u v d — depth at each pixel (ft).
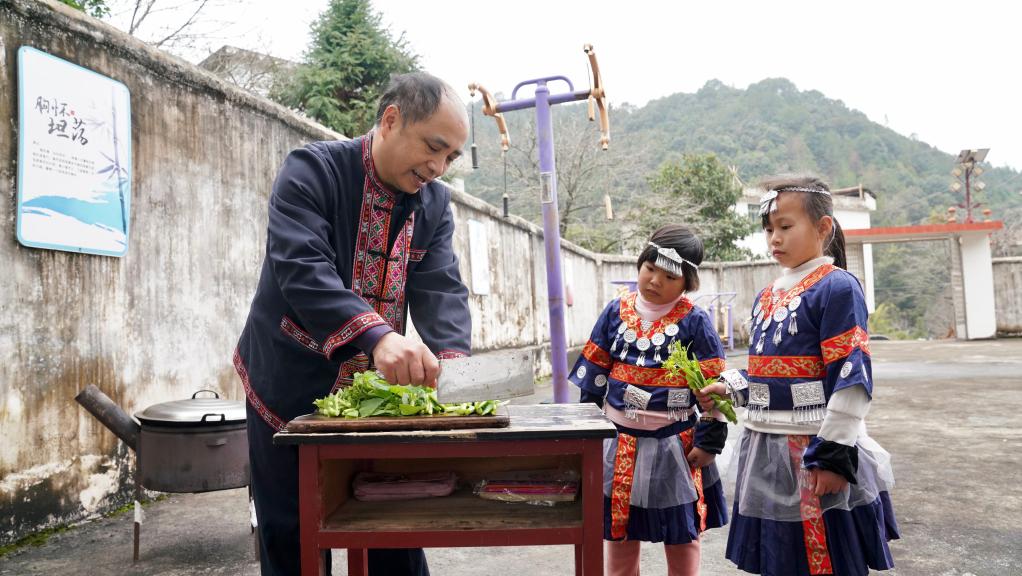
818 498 6.53
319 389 6.44
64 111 12.12
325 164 6.37
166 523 12.46
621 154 67.87
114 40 13.16
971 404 24.18
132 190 13.60
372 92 37.68
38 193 11.65
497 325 31.89
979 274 58.03
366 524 5.21
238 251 16.53
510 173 66.23
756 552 6.89
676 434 7.92
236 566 10.30
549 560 10.53
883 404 24.80
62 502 12.14
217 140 15.88
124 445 13.43
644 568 10.28
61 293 12.16
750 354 7.30
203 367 15.43
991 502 12.91
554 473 6.17
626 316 8.51
